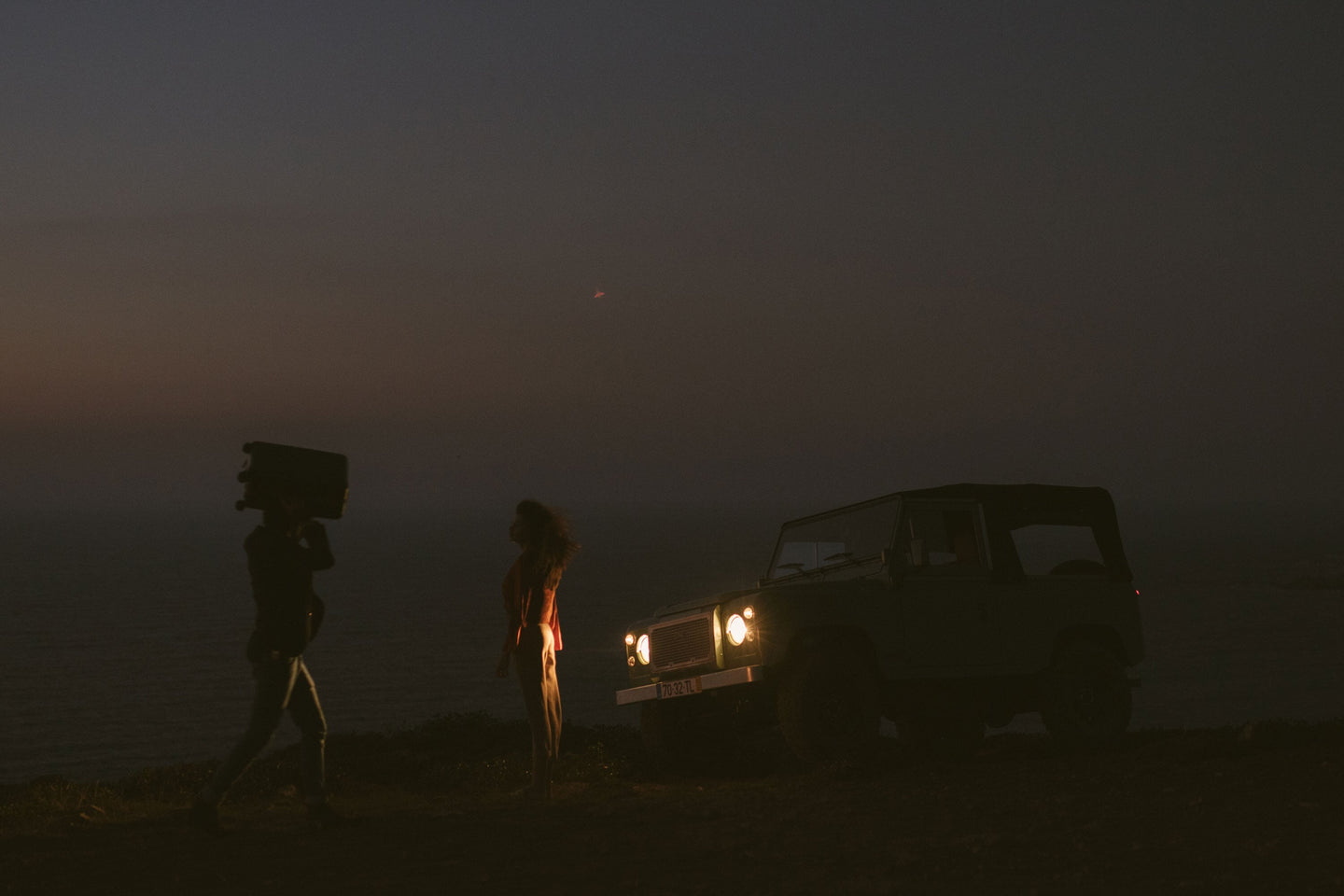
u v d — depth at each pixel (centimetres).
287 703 603
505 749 977
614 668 16250
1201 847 493
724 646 872
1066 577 977
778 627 845
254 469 577
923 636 898
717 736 967
